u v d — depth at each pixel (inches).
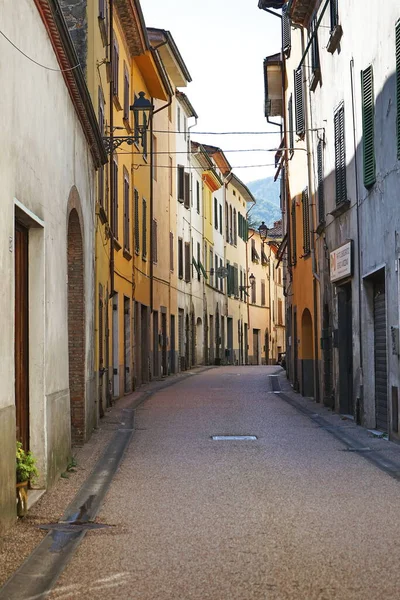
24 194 363.3
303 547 301.1
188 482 444.1
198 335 2014.0
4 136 320.5
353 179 732.0
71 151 524.4
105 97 852.0
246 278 2655.0
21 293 401.7
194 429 693.3
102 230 828.6
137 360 1221.7
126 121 1058.1
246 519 350.9
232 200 2460.6
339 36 775.1
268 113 1348.4
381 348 669.3
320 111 902.4
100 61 791.7
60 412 465.1
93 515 363.6
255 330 2815.0
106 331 875.4
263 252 2908.5
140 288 1239.5
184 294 1774.1
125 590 251.1
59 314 464.4
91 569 276.4
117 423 740.7
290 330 1307.8
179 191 1720.0
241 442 609.0
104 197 848.9
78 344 608.4
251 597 241.6
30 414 414.3
